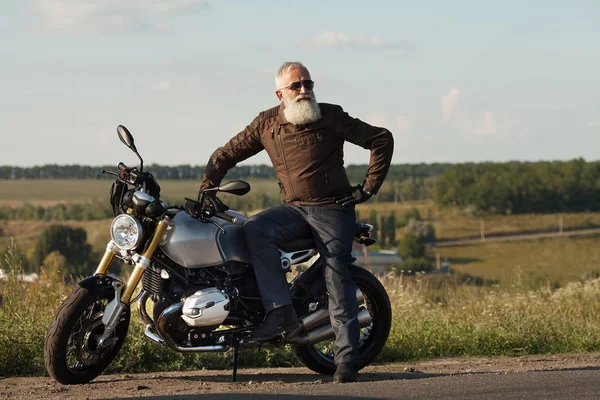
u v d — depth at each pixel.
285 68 7.47
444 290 13.54
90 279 7.20
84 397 6.64
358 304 7.88
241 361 9.17
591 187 194.00
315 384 7.09
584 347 10.92
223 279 7.46
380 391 6.28
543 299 14.02
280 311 7.44
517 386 6.43
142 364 8.68
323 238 7.59
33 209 160.38
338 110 7.54
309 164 7.52
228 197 56.84
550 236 164.00
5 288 9.84
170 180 108.81
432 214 183.88
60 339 7.06
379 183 7.56
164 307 7.31
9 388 7.18
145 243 7.21
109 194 7.34
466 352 10.29
